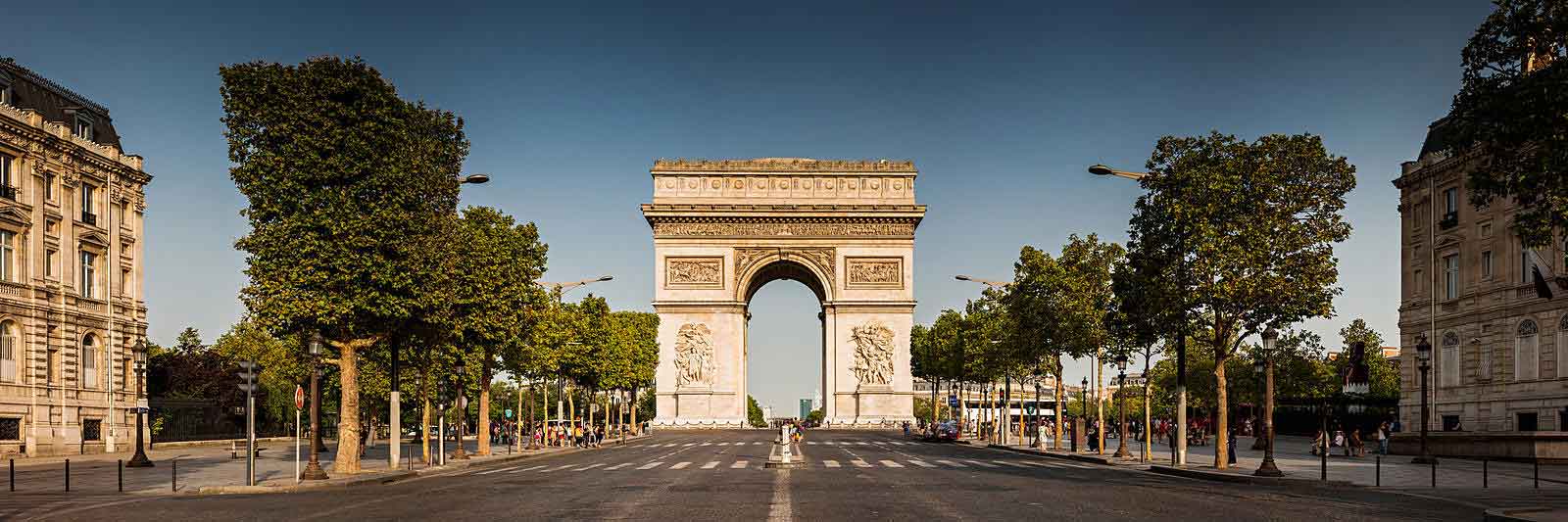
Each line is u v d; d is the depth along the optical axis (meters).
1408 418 96.94
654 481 52.03
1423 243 95.75
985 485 48.62
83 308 96.44
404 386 103.75
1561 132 35.19
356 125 55.94
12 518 35.75
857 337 156.88
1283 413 143.00
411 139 58.22
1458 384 90.50
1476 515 35.44
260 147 56.00
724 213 157.00
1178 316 61.56
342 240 55.22
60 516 36.38
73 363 94.19
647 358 161.25
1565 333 78.81
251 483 50.06
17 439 86.69
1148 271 62.59
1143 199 63.91
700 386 156.00
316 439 54.53
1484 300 87.56
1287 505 38.53
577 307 117.88
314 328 57.44
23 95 91.25
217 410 127.25
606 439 135.12
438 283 59.19
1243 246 59.16
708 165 159.75
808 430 154.50
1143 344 68.06
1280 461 74.56
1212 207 59.25
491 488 47.81
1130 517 33.72
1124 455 78.88
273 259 55.44
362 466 66.88
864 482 50.84
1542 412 80.56
